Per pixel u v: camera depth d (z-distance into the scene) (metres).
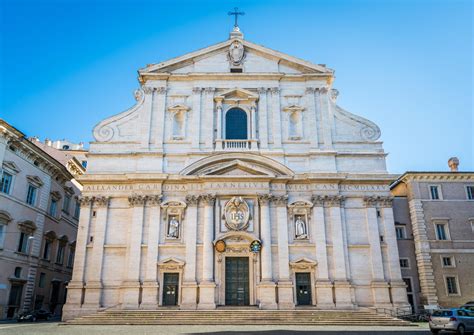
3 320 32.12
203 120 36.19
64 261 43.59
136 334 20.80
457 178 38.09
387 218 33.78
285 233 33.00
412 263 36.72
